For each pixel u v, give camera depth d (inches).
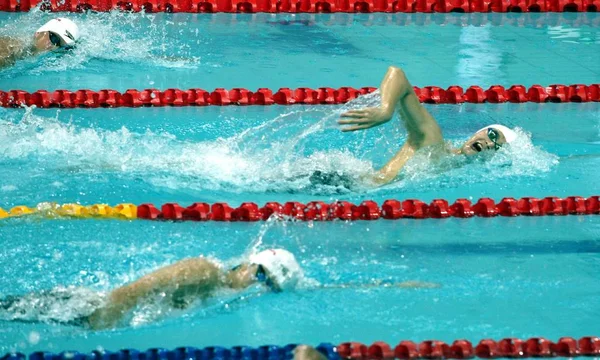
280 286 637.3
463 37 1185.4
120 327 594.6
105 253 679.7
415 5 1272.1
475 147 848.3
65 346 569.3
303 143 878.4
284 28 1197.1
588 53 1143.6
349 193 797.9
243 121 938.1
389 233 740.7
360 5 1263.5
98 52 1086.4
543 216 782.5
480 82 1045.8
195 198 774.5
